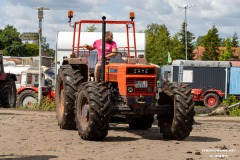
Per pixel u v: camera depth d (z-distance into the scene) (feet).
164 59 284.61
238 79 129.49
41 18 79.97
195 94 126.62
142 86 38.32
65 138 38.24
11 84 76.48
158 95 40.68
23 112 64.64
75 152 31.35
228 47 334.44
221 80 130.00
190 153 31.40
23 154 30.45
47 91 91.81
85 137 37.32
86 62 44.93
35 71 107.45
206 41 350.84
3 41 387.96
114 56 41.81
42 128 44.62
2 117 54.65
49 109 72.90
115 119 51.80
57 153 30.89
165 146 34.60
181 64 131.54
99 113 36.42
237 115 71.20
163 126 39.14
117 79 39.14
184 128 37.73
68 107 43.29
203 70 130.62
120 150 32.35
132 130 45.09
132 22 45.57
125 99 38.32
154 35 298.97
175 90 38.22
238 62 135.23
